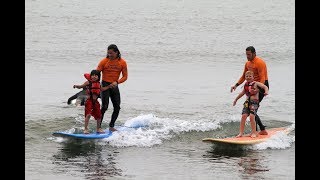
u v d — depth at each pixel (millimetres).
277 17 133375
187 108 53562
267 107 54625
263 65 42500
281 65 82938
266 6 148625
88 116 41375
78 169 34875
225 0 155875
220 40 103875
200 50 93500
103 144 40594
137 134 42719
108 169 35062
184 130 44500
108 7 135625
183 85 65938
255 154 39219
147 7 139375
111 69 42656
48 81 65062
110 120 47000
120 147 40156
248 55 42625
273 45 100000
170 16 128500
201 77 71875
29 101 53375
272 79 71750
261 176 34281
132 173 34375
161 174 34312
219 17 130500
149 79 69062
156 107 53344
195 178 33625
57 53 84875
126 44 95812
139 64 80062
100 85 41812
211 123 46688
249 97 42531
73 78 67938
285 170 35594
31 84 62531
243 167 36062
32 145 39594
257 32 113688
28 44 90312
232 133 44625
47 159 36750
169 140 42188
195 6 144625
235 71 77125
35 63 76562
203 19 126688
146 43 97688
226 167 36031
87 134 41281
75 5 134750
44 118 46219
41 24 109750
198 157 38219
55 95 57156
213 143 41469
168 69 77062
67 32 103375
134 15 127000
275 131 44281
